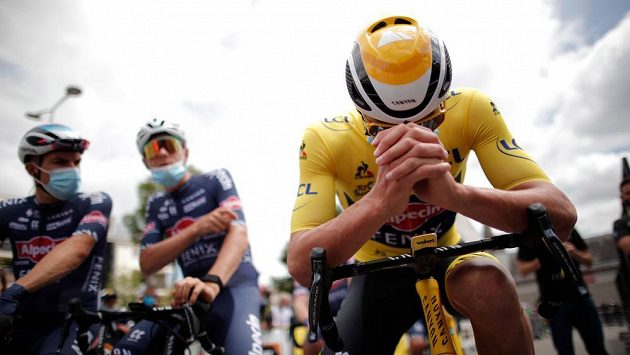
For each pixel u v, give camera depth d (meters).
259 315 2.52
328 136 1.69
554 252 1.04
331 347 1.22
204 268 2.63
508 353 1.33
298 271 1.37
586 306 3.65
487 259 1.39
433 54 1.27
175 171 2.76
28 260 2.38
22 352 2.18
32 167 2.39
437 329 1.19
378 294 1.88
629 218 3.92
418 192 1.23
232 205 2.63
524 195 1.24
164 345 2.20
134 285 13.03
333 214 1.60
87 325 1.88
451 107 1.62
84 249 2.20
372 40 1.32
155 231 2.75
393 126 1.25
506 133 1.57
